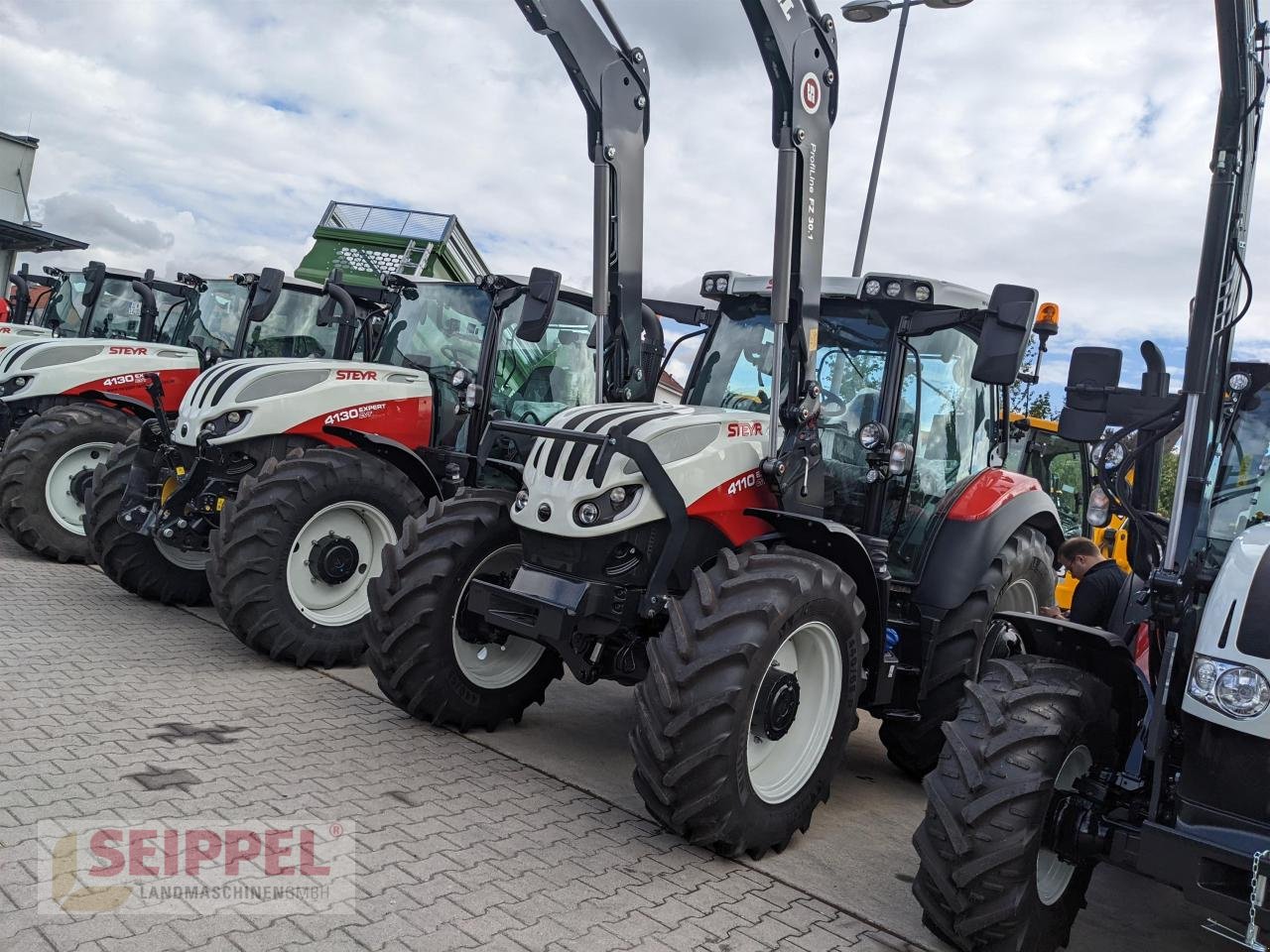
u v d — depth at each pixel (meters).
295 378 5.80
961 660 4.57
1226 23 2.96
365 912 2.84
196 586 6.45
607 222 4.80
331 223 11.03
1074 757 3.10
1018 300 3.81
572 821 3.72
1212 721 2.62
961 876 2.88
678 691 3.43
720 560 3.72
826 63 4.22
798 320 4.22
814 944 3.04
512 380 6.29
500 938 2.80
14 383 7.59
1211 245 3.05
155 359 8.03
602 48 4.71
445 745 4.39
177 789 3.51
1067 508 8.87
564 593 3.87
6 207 22.80
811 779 3.80
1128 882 3.95
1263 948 2.49
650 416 4.05
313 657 5.30
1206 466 3.27
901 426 4.75
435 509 4.64
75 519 7.37
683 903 3.18
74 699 4.38
